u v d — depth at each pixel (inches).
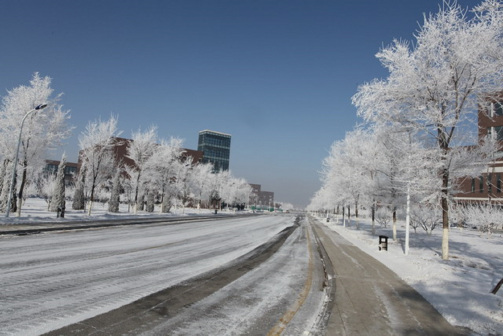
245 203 4692.4
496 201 1423.5
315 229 1295.5
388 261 494.0
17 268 298.7
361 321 208.8
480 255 636.7
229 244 629.3
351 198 1247.5
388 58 525.7
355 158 948.6
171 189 1786.4
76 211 1339.8
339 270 398.9
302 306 241.0
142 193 1830.7
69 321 179.8
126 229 764.6
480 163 549.0
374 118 563.5
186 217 1509.6
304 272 384.8
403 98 533.6
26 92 964.0
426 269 415.8
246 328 188.7
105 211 1477.6
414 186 570.9
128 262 371.2
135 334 168.4
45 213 1105.4
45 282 258.5
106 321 183.8
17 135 952.3
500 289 322.3
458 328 203.5
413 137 638.5
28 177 1355.8
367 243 777.6
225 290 276.1
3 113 967.0
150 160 1579.7
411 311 234.5
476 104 510.9
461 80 503.8
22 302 206.7
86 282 268.8
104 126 1229.1
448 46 493.0
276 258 486.6
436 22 507.5
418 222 1101.7
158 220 1153.4
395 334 188.2
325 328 193.5
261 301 249.6
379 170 834.2
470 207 1263.5
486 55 477.1
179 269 353.7
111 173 1448.1
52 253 389.7
